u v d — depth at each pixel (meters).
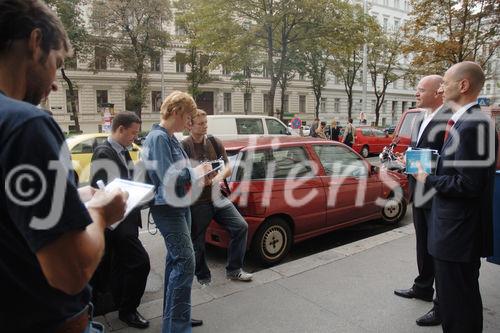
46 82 1.19
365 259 4.26
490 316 3.04
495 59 20.03
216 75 36.59
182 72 38.47
